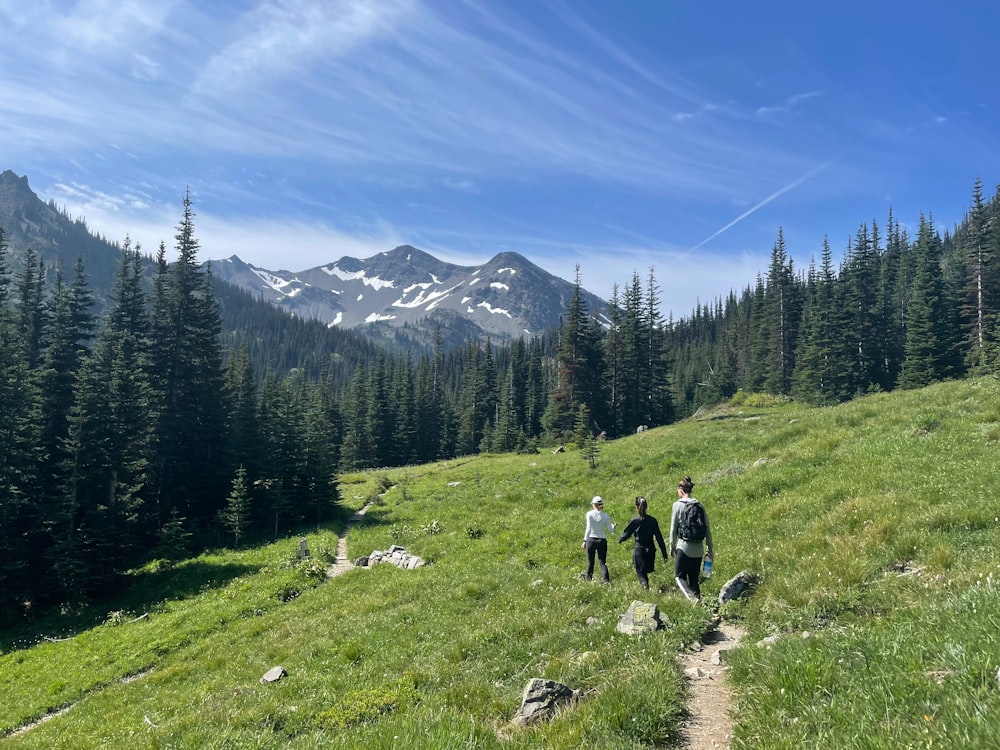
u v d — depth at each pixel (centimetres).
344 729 838
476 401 10931
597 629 995
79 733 1331
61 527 3388
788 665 655
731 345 12044
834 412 2750
